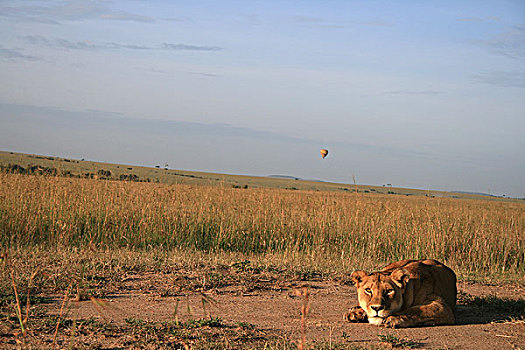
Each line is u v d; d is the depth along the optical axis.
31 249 11.18
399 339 6.02
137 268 9.55
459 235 15.20
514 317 7.27
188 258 10.75
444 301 6.88
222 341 5.81
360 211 17.53
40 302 7.14
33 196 13.82
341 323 6.77
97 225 13.47
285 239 14.30
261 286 8.84
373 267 11.62
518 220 19.83
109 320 6.47
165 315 6.86
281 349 5.52
